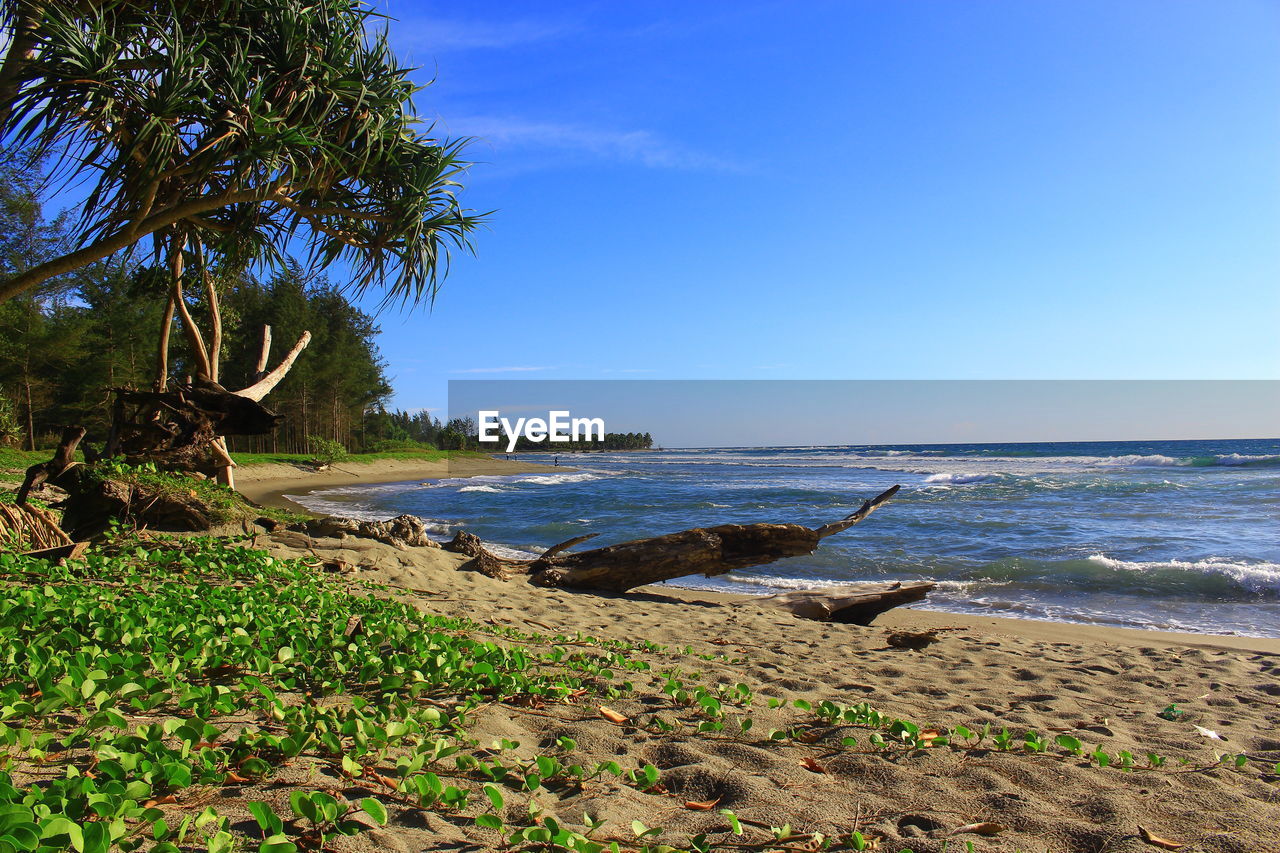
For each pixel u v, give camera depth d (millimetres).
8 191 24750
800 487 27797
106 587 4953
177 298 9352
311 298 46281
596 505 21141
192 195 6504
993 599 9289
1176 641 6957
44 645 3008
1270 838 2219
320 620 4406
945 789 2553
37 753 2039
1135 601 9055
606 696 3545
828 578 10633
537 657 4203
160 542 6895
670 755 2785
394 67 7266
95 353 33562
